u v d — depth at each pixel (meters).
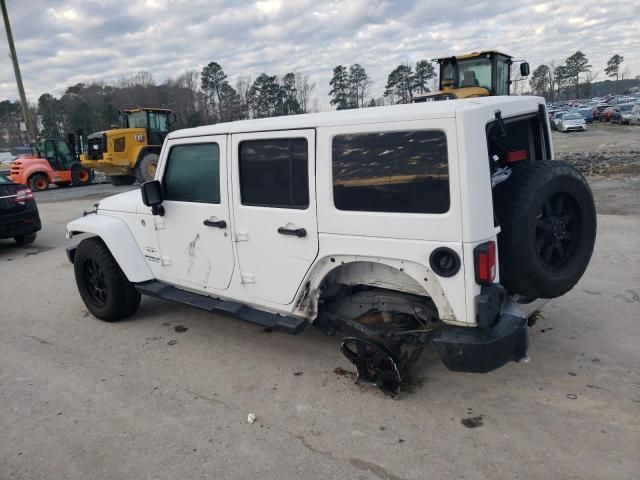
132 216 4.77
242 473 2.80
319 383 3.72
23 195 8.73
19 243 9.61
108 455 3.03
